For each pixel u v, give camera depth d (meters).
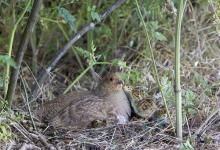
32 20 10.96
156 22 13.34
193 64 13.94
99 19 11.65
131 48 14.19
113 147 10.37
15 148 10.20
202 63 14.02
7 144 10.21
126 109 11.70
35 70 13.81
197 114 11.50
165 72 13.52
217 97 12.44
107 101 11.58
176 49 10.30
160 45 14.22
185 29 14.52
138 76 13.01
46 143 10.39
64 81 13.84
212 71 13.81
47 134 10.88
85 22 13.94
